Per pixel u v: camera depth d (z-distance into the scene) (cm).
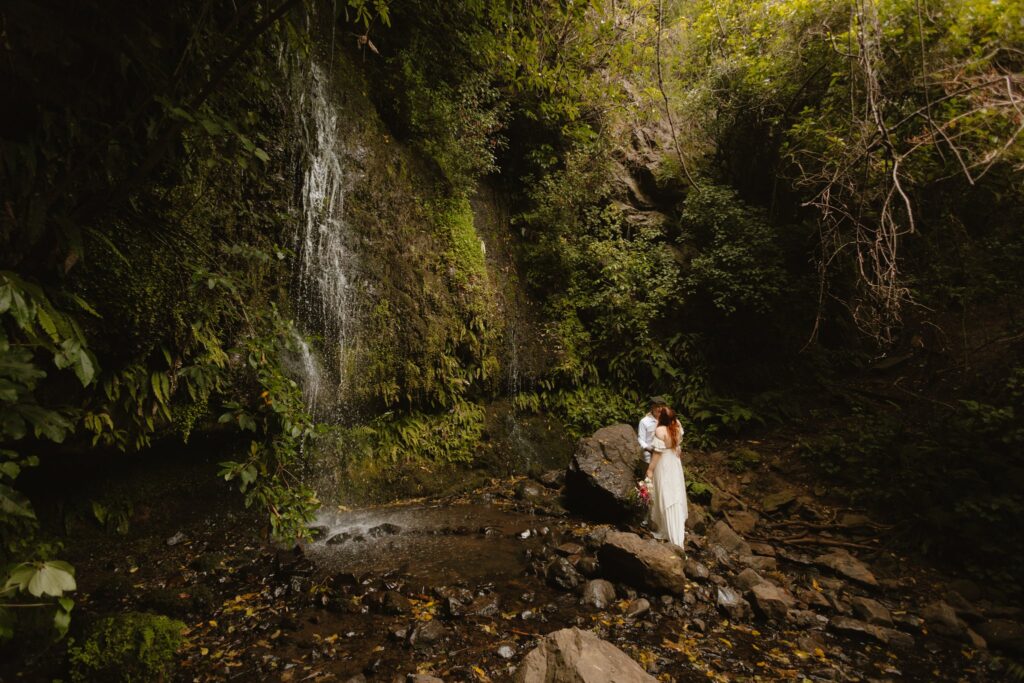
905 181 841
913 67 798
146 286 465
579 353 1052
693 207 1150
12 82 315
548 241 1039
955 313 1065
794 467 880
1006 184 892
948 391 982
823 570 588
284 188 629
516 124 1039
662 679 369
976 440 756
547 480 821
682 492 616
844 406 1070
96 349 438
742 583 527
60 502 471
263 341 407
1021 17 716
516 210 1069
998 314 1013
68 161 324
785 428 1034
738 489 832
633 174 1241
